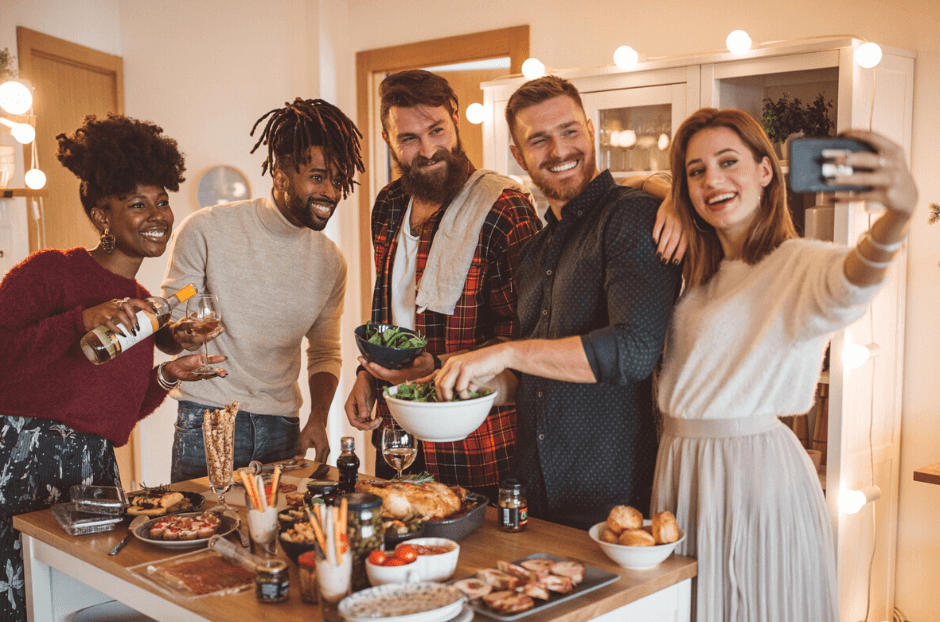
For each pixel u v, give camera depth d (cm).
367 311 448
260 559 154
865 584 285
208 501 193
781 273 139
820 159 109
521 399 173
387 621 115
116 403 200
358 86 442
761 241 145
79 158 194
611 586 136
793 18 311
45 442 194
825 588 148
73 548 165
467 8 399
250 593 139
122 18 465
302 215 235
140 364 204
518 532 163
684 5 335
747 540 144
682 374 150
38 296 189
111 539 169
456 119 216
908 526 299
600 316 160
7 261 366
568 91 167
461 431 154
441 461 216
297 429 255
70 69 428
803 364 140
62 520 174
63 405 192
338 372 265
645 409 163
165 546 163
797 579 144
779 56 266
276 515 161
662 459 156
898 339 292
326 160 230
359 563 134
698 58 284
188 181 459
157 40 460
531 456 170
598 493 163
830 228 257
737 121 143
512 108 170
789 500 144
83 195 199
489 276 212
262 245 242
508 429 217
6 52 321
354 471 185
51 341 180
